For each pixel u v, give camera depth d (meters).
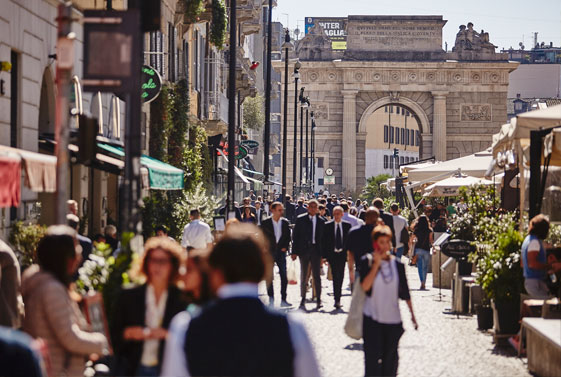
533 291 19.89
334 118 137.62
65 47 11.77
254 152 119.69
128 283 13.19
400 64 134.88
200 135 55.56
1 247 14.73
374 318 15.09
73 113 29.14
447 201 65.44
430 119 136.12
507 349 20.19
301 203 61.12
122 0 37.06
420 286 37.09
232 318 6.61
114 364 10.31
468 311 27.00
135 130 13.40
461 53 136.12
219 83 70.38
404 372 17.16
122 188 13.77
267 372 6.53
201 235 27.94
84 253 18.50
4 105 23.16
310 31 138.25
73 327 9.81
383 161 194.12
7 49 23.28
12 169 15.93
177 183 31.86
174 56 49.06
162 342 10.05
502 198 30.44
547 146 20.58
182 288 10.48
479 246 23.89
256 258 6.83
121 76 13.01
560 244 23.17
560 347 14.84
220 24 60.81
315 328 23.72
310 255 28.61
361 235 23.61
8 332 6.13
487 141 135.38
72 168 31.30
